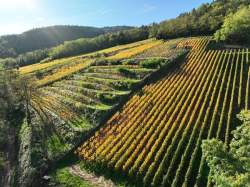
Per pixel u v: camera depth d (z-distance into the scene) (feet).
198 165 114.32
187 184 105.81
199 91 172.04
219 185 67.21
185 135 129.90
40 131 154.92
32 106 184.34
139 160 118.73
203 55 231.91
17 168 133.08
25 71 292.20
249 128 74.23
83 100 184.55
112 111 164.14
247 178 63.00
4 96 184.65
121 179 115.55
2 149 148.97
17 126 165.99
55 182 119.34
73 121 162.81
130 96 178.91
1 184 128.77
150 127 141.08
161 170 112.68
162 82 191.21
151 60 225.76
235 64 205.67
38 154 135.13
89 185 115.24
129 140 132.98
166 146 125.59
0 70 200.64
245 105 151.84
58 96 197.26
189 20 397.39
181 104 157.99
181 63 221.87
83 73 235.61
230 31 272.51
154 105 160.97
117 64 244.42
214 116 142.82
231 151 73.20
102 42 422.41
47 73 266.57
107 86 198.80
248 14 287.48
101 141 137.18
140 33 420.36
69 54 415.03
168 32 352.69
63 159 133.18
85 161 128.67
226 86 175.83
